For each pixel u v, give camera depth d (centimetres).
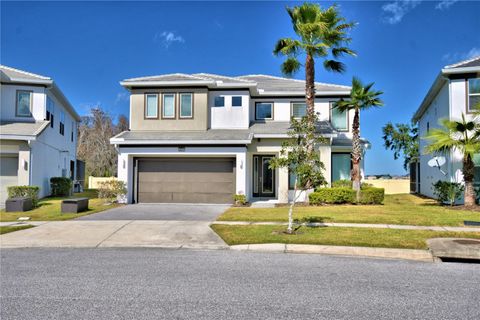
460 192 1555
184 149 1686
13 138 1666
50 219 1227
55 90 2069
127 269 649
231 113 1881
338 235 898
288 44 1605
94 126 4075
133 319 414
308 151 959
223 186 1739
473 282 570
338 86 2102
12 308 450
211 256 755
